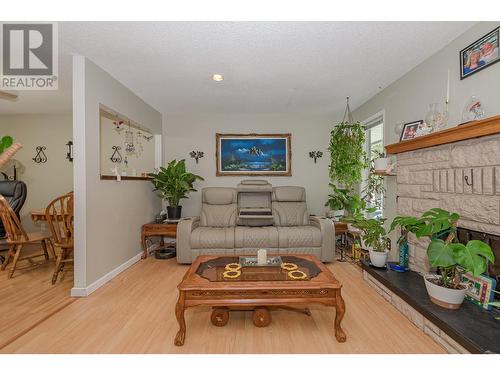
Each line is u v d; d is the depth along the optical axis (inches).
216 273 75.6
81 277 93.4
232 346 64.8
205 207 151.5
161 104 152.9
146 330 71.7
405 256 97.3
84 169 93.7
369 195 138.6
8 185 137.9
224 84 123.0
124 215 123.3
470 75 77.8
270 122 175.2
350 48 90.4
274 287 66.2
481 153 67.9
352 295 94.0
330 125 175.8
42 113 176.6
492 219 65.0
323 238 129.4
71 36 82.2
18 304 86.7
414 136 95.4
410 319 75.8
